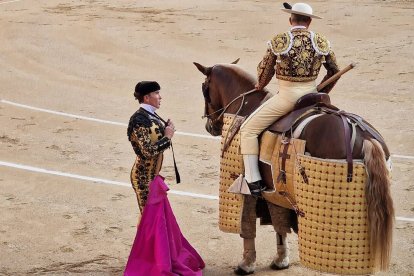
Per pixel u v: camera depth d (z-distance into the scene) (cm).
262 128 847
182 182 1341
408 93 2036
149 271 879
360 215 750
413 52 2525
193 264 918
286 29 2994
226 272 952
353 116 795
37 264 980
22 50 2542
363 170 743
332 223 755
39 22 2991
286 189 812
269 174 843
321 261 767
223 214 919
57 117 1797
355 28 2983
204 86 1001
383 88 2094
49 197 1255
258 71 858
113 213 1183
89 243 1058
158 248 866
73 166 1434
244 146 853
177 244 904
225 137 916
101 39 2742
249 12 3366
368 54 2528
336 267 761
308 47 820
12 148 1545
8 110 1847
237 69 960
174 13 3334
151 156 873
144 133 874
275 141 829
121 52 2577
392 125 1727
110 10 3366
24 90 2056
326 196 754
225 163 912
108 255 1013
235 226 909
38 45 2614
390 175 767
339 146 752
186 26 3031
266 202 916
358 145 752
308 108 816
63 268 968
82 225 1129
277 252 954
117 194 1274
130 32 2873
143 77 2259
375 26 3011
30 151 1527
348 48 2634
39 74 2255
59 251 1027
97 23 3019
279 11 3388
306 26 834
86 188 1304
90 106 1911
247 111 913
